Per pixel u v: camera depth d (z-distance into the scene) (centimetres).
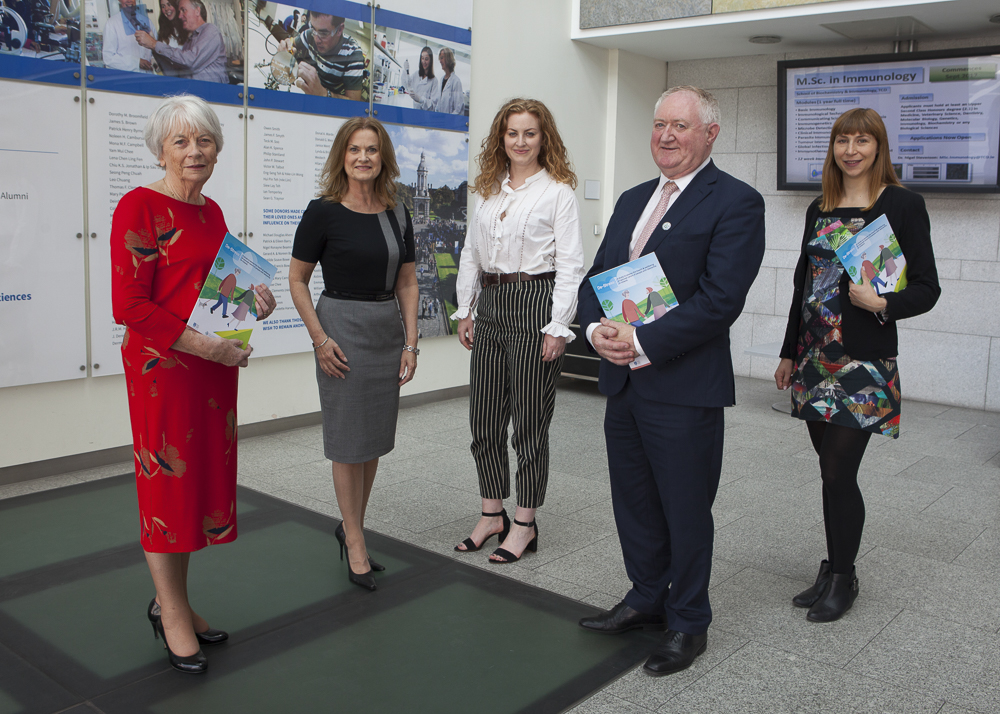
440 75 571
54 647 244
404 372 302
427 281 586
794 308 288
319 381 288
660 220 236
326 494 395
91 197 404
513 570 311
